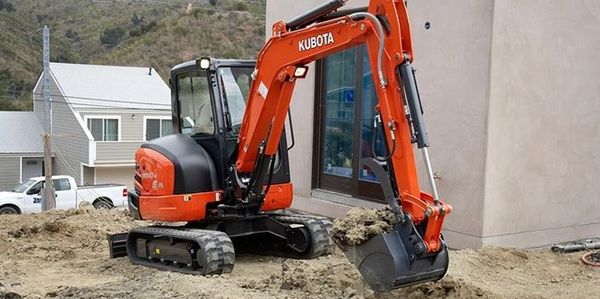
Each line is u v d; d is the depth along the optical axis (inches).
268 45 286.4
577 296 258.8
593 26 368.8
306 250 319.9
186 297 249.8
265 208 325.7
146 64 2174.0
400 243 214.1
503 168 335.6
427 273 215.8
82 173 1310.3
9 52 2252.7
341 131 435.2
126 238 342.6
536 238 351.6
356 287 247.0
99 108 1328.7
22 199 953.5
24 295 267.7
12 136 1419.8
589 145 370.9
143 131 1364.4
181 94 339.6
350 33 243.0
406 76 218.1
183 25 2375.7
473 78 333.4
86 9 2696.9
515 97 337.1
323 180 449.7
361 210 230.8
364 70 415.2
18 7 2701.8
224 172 312.5
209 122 320.8
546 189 354.0
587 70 367.2
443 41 348.8
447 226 346.9
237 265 320.2
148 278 287.3
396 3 224.5
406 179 218.1
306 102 453.7
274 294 252.7
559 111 355.9
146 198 317.4
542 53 345.4
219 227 319.3
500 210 336.5
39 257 356.5
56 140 1385.3
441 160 349.4
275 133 294.7
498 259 310.8
